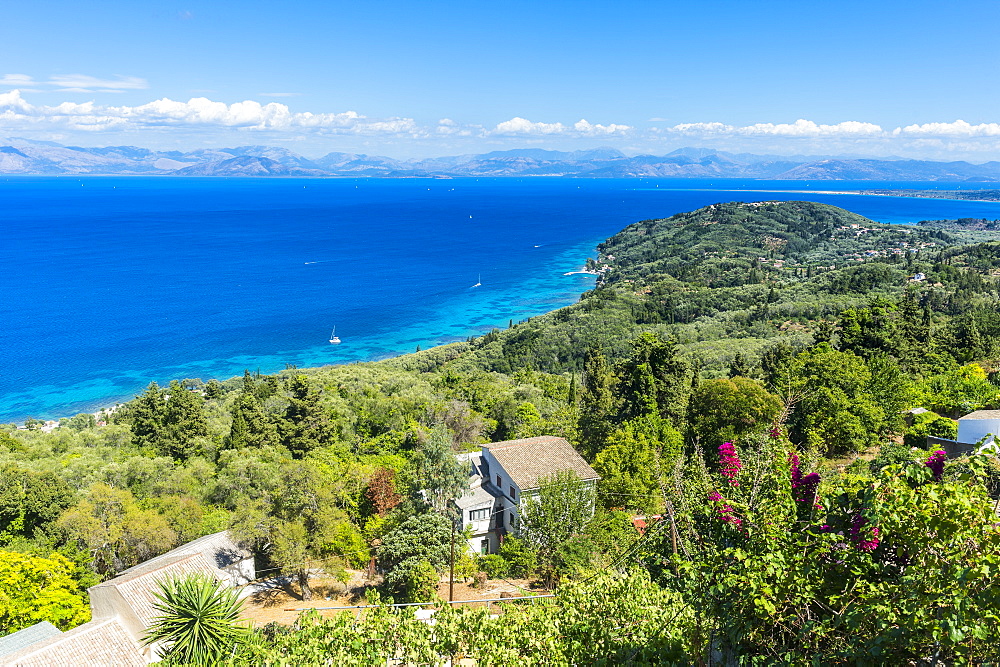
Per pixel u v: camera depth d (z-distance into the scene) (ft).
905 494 40.50
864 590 41.11
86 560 142.92
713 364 395.34
